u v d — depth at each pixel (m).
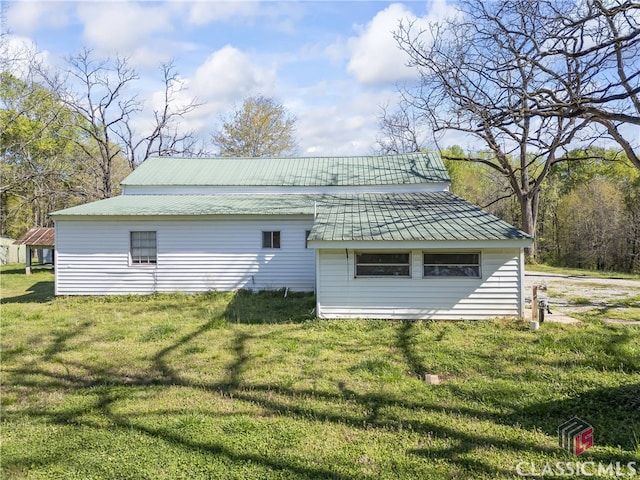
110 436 4.06
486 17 10.91
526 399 4.80
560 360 6.24
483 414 4.47
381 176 15.84
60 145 31.81
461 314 9.17
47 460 3.63
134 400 4.99
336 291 9.34
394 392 5.13
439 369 6.02
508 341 7.40
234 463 3.56
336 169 16.86
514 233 8.91
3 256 31.50
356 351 6.97
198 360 6.56
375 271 9.33
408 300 9.25
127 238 13.05
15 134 28.95
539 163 25.81
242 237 13.24
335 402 4.86
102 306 11.57
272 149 39.34
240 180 16.03
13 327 8.89
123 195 15.57
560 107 5.95
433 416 4.43
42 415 4.59
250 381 5.61
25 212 38.53
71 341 7.77
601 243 30.59
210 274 13.22
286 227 13.24
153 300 12.33
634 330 7.94
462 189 38.94
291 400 4.93
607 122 7.32
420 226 9.61
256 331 8.41
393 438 3.96
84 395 5.19
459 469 3.41
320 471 3.42
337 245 9.03
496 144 17.16
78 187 28.77
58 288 13.00
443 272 9.23
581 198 32.50
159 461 3.60
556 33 6.78
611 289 14.25
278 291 13.05
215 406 4.77
